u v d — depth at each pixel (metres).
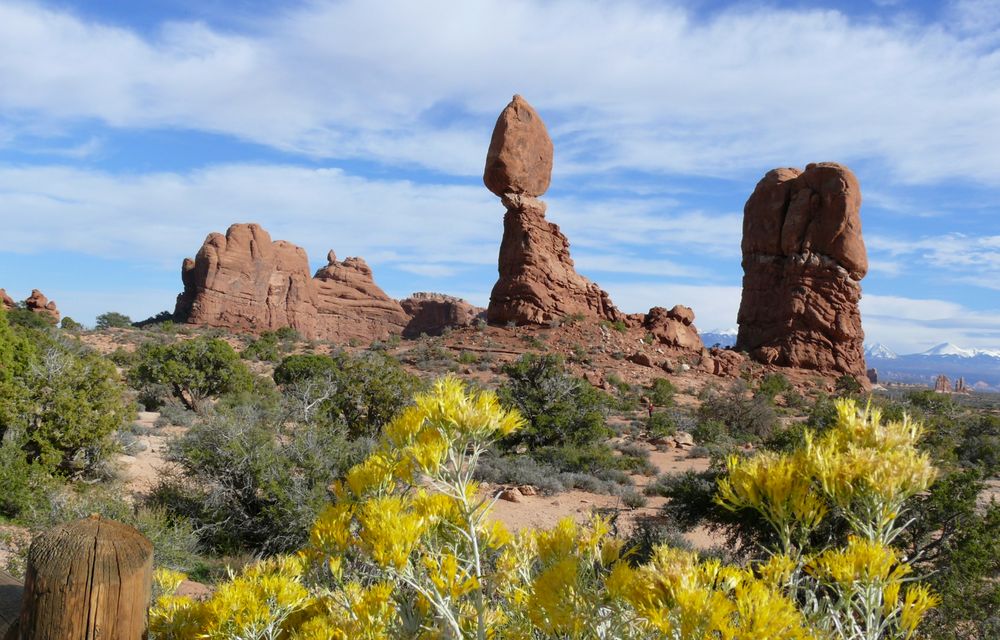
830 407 27.62
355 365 24.31
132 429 20.56
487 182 75.44
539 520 13.53
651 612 1.24
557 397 27.34
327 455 12.38
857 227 70.50
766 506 1.48
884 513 1.41
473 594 1.76
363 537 1.73
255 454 11.38
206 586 8.38
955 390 116.50
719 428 32.41
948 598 6.31
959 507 7.17
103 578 1.43
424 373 53.38
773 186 74.00
